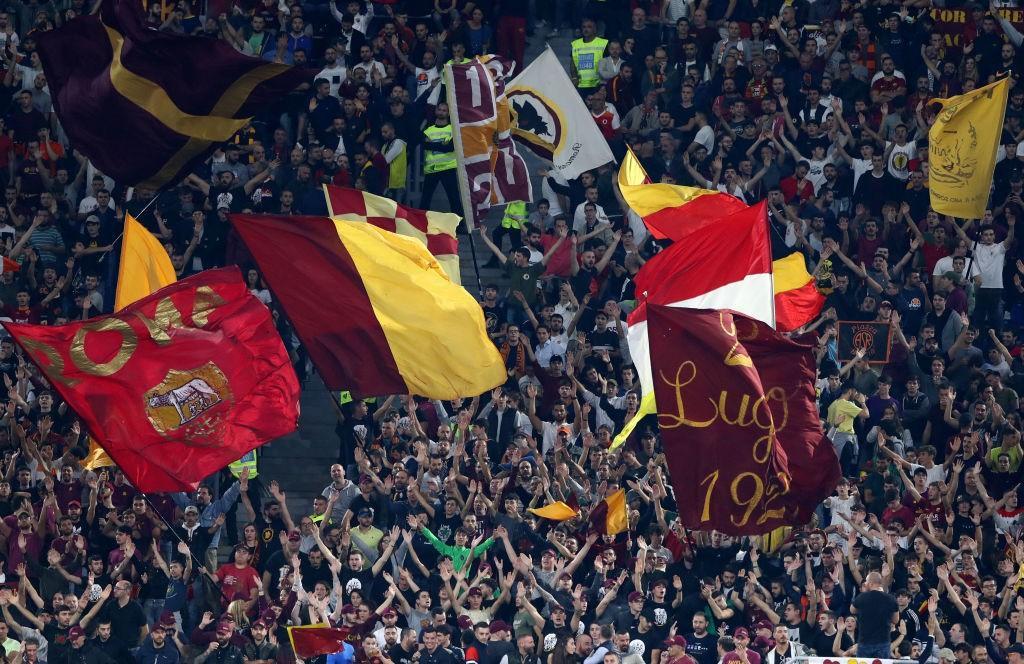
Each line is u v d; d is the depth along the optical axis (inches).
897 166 3088.1
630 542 2394.2
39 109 3097.9
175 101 2263.8
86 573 2361.0
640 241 2982.3
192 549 2407.7
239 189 2925.7
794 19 3248.0
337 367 2100.1
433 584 2352.4
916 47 3341.5
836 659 2204.7
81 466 2481.5
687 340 1871.3
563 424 2581.2
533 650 2282.2
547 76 2785.4
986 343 2989.7
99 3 3184.1
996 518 2559.1
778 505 1882.4
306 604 2272.4
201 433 1919.3
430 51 3152.1
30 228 2891.2
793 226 2979.8
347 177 2982.3
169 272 2373.3
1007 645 2331.4
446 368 2101.4
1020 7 3467.0
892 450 2623.0
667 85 3171.8
